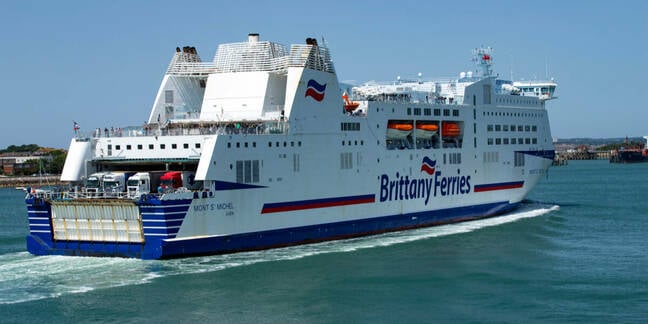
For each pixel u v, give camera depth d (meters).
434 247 46.94
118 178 42.53
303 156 45.31
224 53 49.09
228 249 42.06
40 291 35.00
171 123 46.53
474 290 36.56
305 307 33.47
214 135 40.78
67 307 32.81
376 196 50.56
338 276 38.81
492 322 31.67
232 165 41.56
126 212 39.88
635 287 36.97
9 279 36.97
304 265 41.03
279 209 44.22
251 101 46.97
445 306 33.91
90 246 41.12
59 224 41.84
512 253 45.31
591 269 41.00
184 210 39.59
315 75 45.75
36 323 30.81
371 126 49.91
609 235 52.62
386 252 45.06
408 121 53.12
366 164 49.62
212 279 37.47
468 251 45.81
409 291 36.28
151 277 37.34
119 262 39.91
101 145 44.69
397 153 51.91
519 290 36.59
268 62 47.62
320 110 46.25
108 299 33.97
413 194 53.47
